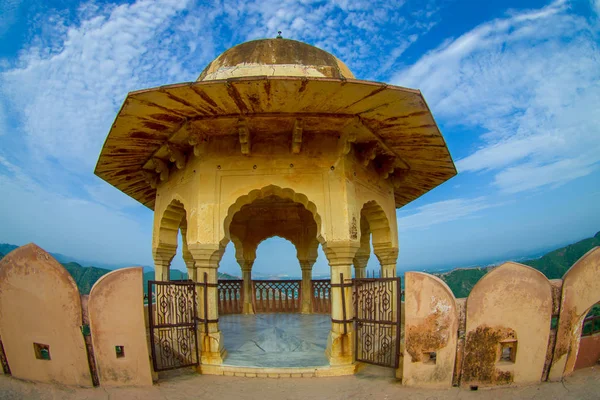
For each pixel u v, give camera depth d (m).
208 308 6.55
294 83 5.33
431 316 5.30
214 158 7.05
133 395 5.09
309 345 7.59
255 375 6.04
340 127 6.79
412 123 6.81
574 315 5.57
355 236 6.85
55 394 5.01
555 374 5.46
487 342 5.25
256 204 12.85
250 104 6.01
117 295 5.38
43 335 5.34
